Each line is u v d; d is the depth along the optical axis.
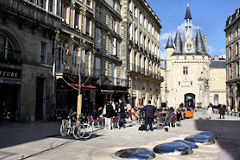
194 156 7.37
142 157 6.79
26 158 6.84
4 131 11.45
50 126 13.94
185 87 65.69
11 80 14.83
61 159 6.86
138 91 35.59
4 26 14.43
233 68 42.75
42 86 17.66
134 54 35.25
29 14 15.94
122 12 31.83
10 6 14.49
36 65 16.78
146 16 41.56
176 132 13.53
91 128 12.34
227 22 46.91
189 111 27.30
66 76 18.45
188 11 70.25
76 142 9.56
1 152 7.27
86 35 22.53
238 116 31.67
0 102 14.57
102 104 25.97
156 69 47.56
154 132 13.24
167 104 66.62
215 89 71.88
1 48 14.84
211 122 21.53
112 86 26.22
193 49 67.19
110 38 28.28
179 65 66.81
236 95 40.84
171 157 7.17
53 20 18.02
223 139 11.20
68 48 20.08
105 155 7.37
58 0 18.94
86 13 22.50
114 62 29.28
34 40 16.73
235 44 41.75
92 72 23.23
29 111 16.12
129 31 33.78
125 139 10.63
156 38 48.03
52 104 17.92
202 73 65.44
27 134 10.76
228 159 7.07
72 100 20.80
